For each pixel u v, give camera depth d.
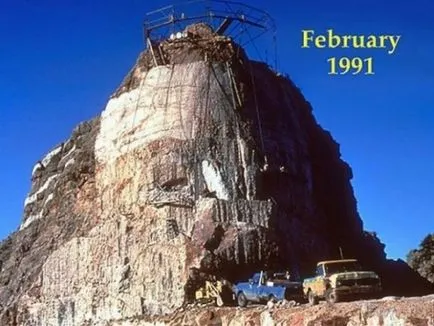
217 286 50.56
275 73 67.81
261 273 46.62
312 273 55.38
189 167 55.53
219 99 58.03
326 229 63.47
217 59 59.81
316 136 70.69
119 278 55.75
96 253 58.84
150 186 55.94
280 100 64.50
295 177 59.50
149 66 61.41
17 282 67.81
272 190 56.94
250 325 42.19
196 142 56.31
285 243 54.31
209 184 55.12
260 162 56.84
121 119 60.91
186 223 53.88
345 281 41.31
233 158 56.12
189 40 60.69
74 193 67.75
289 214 57.28
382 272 67.31
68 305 60.00
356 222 70.12
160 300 52.47
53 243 65.62
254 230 53.03
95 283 58.09
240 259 52.09
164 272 52.88
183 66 59.44
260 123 59.19
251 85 60.72
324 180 68.62
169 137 56.78
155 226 54.62
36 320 62.25
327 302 40.53
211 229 52.62
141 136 58.38
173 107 57.84
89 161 65.81
